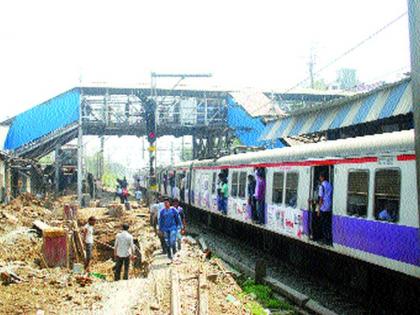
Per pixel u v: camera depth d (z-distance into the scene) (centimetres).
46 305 991
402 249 1007
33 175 4669
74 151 5325
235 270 1555
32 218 2628
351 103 2147
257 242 1986
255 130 3459
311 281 1404
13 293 1062
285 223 1558
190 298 1055
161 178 4284
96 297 1052
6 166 3375
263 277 1359
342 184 1235
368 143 1149
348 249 1202
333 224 1268
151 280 1241
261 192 1759
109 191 6291
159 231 1639
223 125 4044
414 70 656
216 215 2548
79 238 1853
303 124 2550
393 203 1042
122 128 4028
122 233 1473
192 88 3991
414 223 973
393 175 1046
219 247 2044
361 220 1146
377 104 1895
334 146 1294
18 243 1827
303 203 1432
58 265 1532
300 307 1146
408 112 1669
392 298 1147
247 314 998
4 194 3275
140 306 994
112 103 3994
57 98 3934
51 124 3906
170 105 4075
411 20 659
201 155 4547
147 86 3941
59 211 3281
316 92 4169
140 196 4381
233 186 2116
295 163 1495
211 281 1252
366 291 1207
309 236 1395
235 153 2345
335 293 1268
